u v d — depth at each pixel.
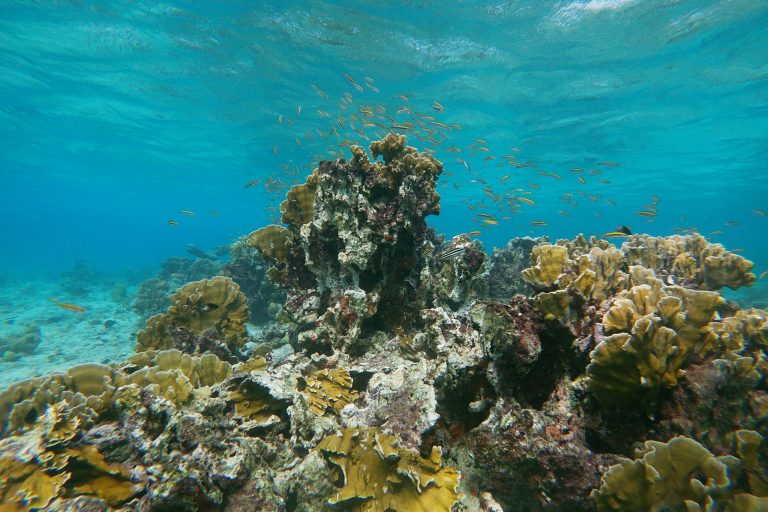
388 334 6.08
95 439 3.46
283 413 4.36
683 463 2.54
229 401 4.24
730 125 22.05
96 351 13.92
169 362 5.18
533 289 4.62
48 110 26.64
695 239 6.31
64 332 16.27
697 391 3.03
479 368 3.63
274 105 23.56
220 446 3.60
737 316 3.83
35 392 4.27
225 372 5.47
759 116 20.64
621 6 13.07
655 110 20.55
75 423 3.43
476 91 19.64
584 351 3.55
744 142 24.88
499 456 3.40
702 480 2.51
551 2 13.03
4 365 12.69
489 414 3.62
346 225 5.39
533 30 14.59
